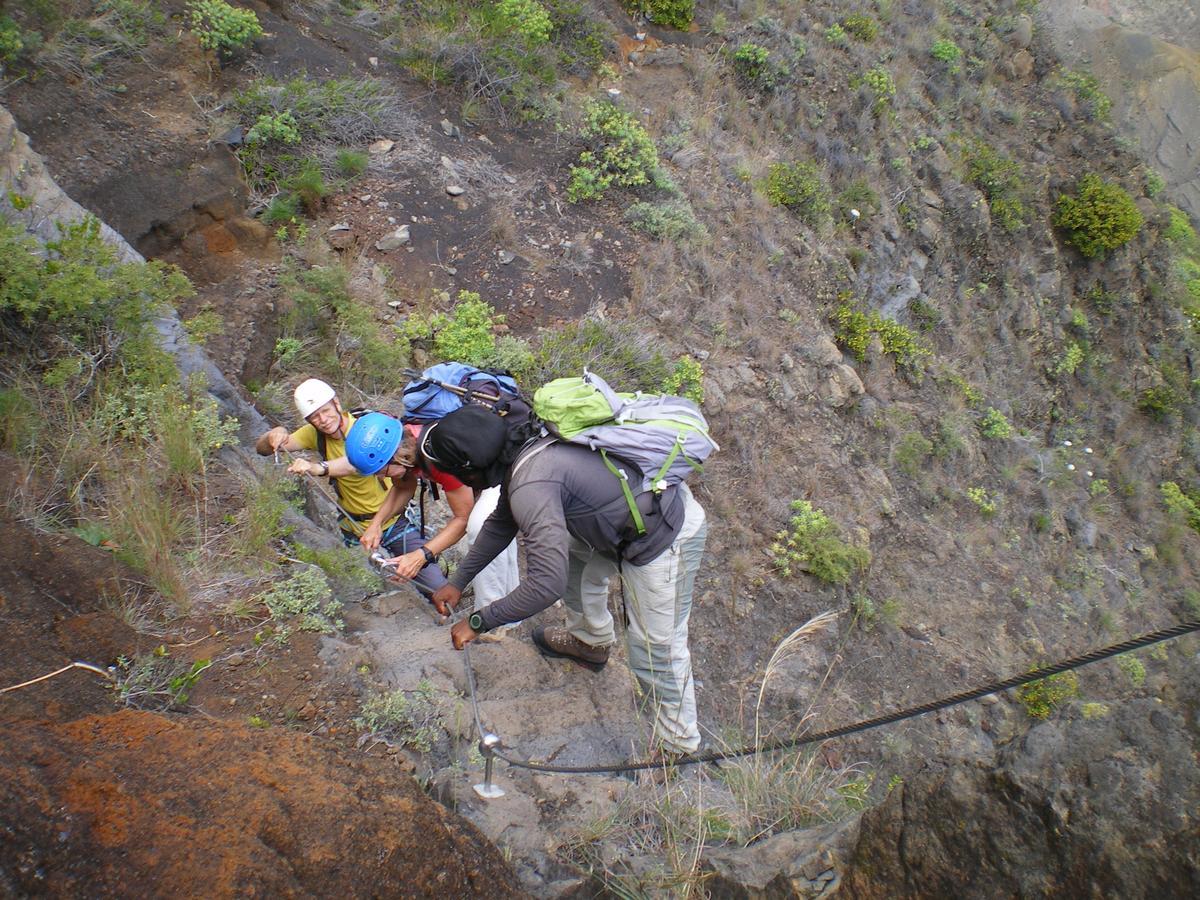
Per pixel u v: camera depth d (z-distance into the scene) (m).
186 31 8.41
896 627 8.77
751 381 9.42
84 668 3.37
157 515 4.19
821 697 7.61
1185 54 22.36
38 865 2.00
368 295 8.03
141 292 5.30
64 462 4.36
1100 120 18.56
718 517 8.42
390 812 2.54
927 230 13.80
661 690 4.10
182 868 2.12
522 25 10.80
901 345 11.95
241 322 7.11
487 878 2.70
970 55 16.88
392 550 5.07
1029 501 12.64
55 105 7.20
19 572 3.57
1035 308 15.43
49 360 4.86
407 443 4.05
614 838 3.54
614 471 3.43
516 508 3.32
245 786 2.39
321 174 8.48
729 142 11.74
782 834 3.38
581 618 4.67
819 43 13.98
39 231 5.52
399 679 4.13
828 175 12.64
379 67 9.87
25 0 7.50
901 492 10.72
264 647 3.93
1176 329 17.55
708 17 13.30
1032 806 2.51
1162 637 2.24
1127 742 2.48
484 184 9.37
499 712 4.24
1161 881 2.23
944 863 2.66
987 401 13.62
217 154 7.87
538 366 8.09
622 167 10.10
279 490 5.19
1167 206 20.69
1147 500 15.36
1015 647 9.55
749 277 10.27
